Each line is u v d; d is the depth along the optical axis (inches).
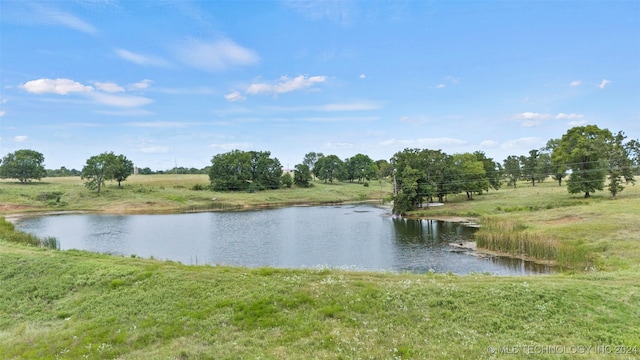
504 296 581.9
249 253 1646.2
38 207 3572.8
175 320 580.4
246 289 677.9
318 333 505.0
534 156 4141.2
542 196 3009.4
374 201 4507.9
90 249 1769.2
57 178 6112.2
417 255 1530.5
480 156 4298.7
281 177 5634.8
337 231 2219.5
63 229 2432.3
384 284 681.0
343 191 5236.2
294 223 2615.7
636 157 2583.7
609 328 474.6
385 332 498.0
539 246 1368.1
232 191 4945.9
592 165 2591.0
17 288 792.9
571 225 1631.4
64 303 709.3
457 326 503.2
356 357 428.1
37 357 495.8
